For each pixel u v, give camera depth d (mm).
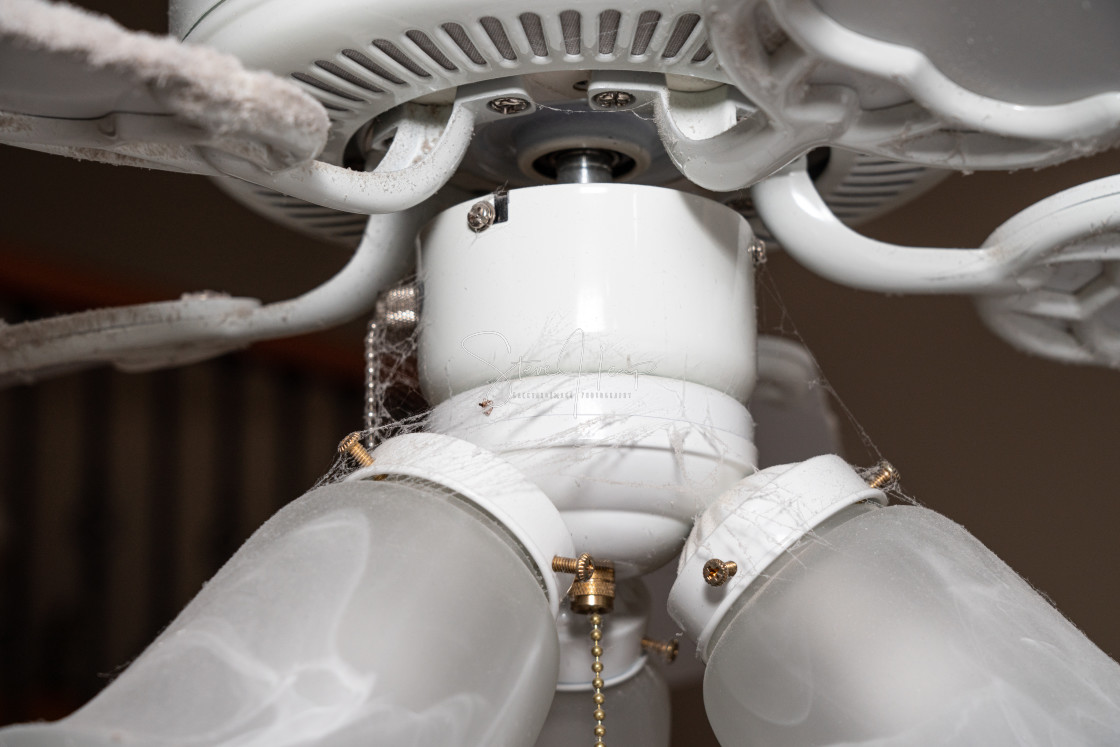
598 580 443
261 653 323
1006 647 354
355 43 389
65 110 328
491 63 406
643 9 369
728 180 405
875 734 344
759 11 319
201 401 1868
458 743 332
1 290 1554
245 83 308
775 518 399
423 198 432
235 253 1680
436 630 337
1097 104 355
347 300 516
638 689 518
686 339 436
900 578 369
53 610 1737
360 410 1871
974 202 1391
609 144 500
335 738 312
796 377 717
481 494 388
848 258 478
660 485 428
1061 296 496
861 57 327
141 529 1808
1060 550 1521
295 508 382
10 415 1769
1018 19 323
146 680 323
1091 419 1547
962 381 1558
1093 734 338
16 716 1655
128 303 1606
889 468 449
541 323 429
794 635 371
